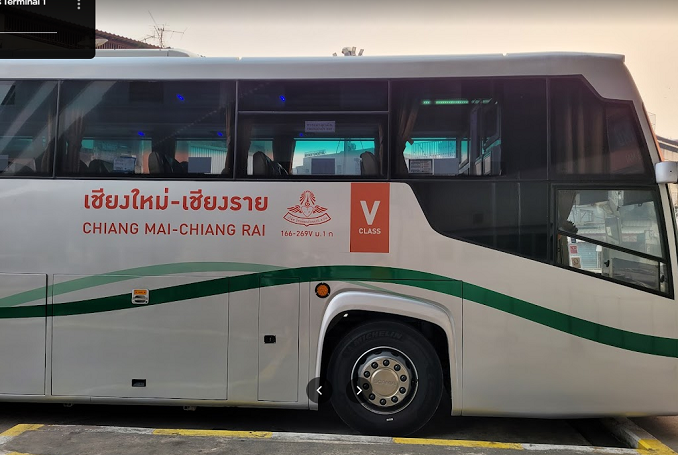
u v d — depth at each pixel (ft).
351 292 11.82
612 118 11.63
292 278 11.98
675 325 11.18
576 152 11.62
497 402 11.56
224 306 12.07
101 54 13.26
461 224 11.72
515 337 11.49
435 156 11.93
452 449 10.77
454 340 11.61
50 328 12.39
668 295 11.23
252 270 12.02
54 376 12.37
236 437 11.39
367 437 11.52
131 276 12.21
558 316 11.39
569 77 11.78
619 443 12.16
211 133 12.39
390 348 12.07
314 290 11.92
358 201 11.91
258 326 12.01
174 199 12.23
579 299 11.37
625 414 11.30
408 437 12.12
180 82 12.56
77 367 12.34
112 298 12.25
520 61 11.93
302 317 11.93
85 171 12.49
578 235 11.48
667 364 11.20
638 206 11.45
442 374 12.10
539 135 11.73
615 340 11.29
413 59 12.19
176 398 12.17
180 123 12.46
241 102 12.37
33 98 12.78
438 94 12.07
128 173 12.41
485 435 12.65
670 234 11.32
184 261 12.14
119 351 12.26
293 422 13.65
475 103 11.96
